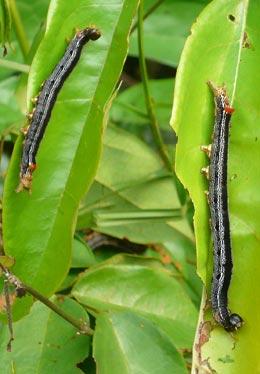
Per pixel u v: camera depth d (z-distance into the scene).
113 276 0.29
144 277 0.29
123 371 0.26
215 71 0.26
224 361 0.25
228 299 0.25
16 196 0.26
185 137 0.25
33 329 0.28
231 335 0.25
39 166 0.26
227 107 0.26
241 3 0.26
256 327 0.25
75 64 0.26
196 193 0.25
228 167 0.26
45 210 0.26
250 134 0.26
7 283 0.26
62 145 0.26
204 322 0.25
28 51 0.33
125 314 0.27
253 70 0.26
